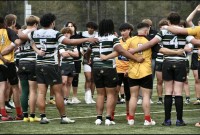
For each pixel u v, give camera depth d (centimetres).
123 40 2241
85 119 2177
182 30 1916
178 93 1970
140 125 1980
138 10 9475
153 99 3069
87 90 2889
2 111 2142
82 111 2477
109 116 1997
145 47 1952
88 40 1970
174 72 1967
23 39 2047
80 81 4384
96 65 1986
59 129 1867
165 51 1950
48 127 1920
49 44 1981
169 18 1988
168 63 1966
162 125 1977
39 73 2006
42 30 1997
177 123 1969
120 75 2191
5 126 1956
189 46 2062
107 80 1975
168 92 1980
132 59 1962
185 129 1870
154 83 4169
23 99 2103
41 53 1972
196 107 2633
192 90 3631
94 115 2320
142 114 2339
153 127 1923
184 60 1969
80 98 3169
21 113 2175
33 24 2095
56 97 2012
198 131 1825
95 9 8962
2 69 2120
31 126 1950
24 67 2083
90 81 2878
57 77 1998
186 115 2298
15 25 2480
